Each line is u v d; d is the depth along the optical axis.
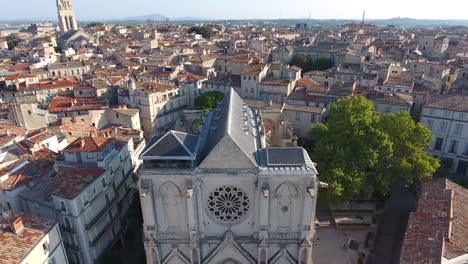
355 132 65.81
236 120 54.09
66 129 86.38
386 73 128.00
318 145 70.94
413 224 48.12
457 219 48.03
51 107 109.75
